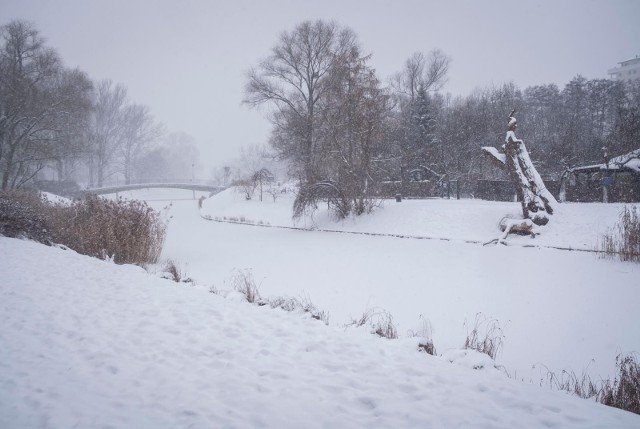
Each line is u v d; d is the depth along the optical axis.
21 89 33.62
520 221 15.59
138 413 3.11
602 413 3.28
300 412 3.19
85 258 10.85
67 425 2.91
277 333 5.09
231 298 7.30
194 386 3.59
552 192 22.47
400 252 15.77
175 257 16.84
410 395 3.53
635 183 19.53
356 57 23.06
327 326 5.65
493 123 38.66
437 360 4.49
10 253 10.17
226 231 25.70
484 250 14.76
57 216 15.48
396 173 30.55
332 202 23.59
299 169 25.91
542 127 46.78
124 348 4.46
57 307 5.94
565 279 11.02
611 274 10.98
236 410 3.19
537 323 8.54
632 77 90.06
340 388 3.61
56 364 3.98
